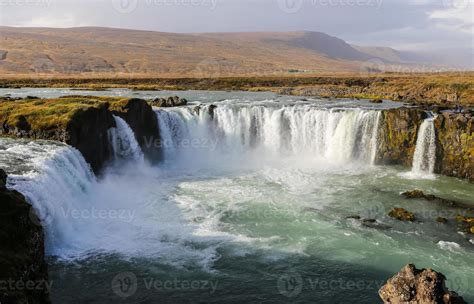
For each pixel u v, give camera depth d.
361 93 93.50
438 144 45.41
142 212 33.41
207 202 35.97
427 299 17.80
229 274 24.61
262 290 23.17
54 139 37.00
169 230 30.08
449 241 29.03
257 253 27.03
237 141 55.22
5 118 39.12
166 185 40.97
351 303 22.19
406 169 47.66
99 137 40.53
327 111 52.50
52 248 26.12
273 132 54.69
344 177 44.34
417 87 91.69
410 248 27.95
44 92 85.69
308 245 28.20
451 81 94.44
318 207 35.06
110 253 26.47
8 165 28.98
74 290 22.48
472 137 43.16
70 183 31.41
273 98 80.62
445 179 43.91
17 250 18.80
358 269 25.38
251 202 36.06
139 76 182.62
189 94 89.19
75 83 125.56
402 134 48.00
